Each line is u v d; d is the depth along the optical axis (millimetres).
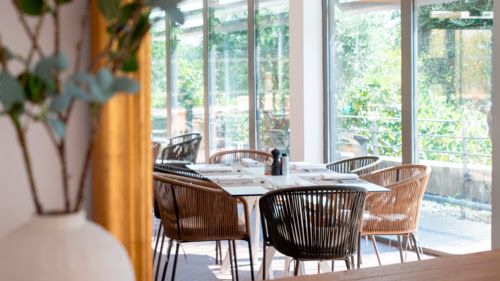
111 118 1646
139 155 1691
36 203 1217
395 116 6391
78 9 1641
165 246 6426
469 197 5605
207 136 9852
